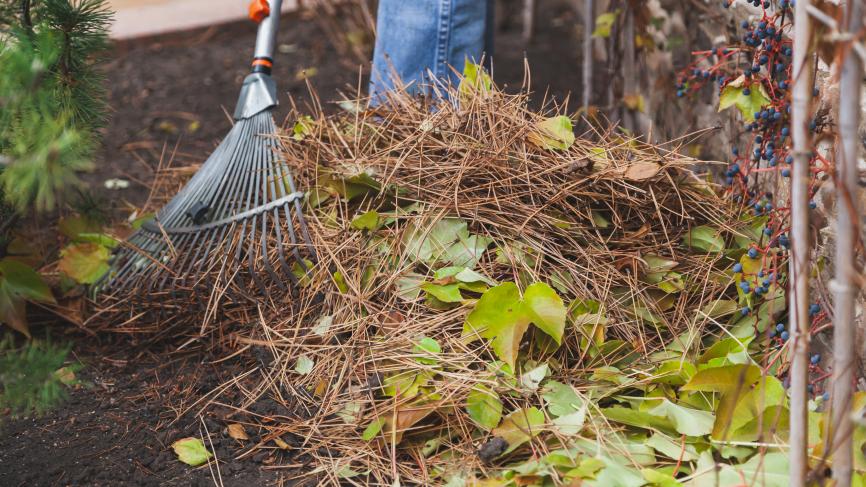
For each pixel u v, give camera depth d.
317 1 4.49
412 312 2.13
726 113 2.59
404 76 2.91
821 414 1.80
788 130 1.99
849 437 1.46
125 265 2.46
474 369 2.01
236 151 2.51
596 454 1.77
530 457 1.83
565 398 1.92
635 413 1.84
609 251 2.19
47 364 1.76
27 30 2.19
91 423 2.08
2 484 1.86
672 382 1.95
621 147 2.33
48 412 2.11
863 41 1.32
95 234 2.56
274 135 2.49
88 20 2.31
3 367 1.74
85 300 2.46
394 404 1.91
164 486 1.87
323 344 2.16
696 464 1.79
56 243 2.76
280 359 2.18
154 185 3.04
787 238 1.98
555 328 1.94
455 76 2.91
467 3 2.84
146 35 4.55
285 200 2.37
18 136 1.72
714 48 2.64
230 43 4.63
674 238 2.26
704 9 2.72
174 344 2.38
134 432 2.04
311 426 1.99
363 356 2.07
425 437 1.92
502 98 2.42
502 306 2.00
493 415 1.87
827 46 1.43
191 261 2.40
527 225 2.22
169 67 4.34
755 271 2.11
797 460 1.48
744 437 1.77
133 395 2.19
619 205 2.26
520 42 4.62
